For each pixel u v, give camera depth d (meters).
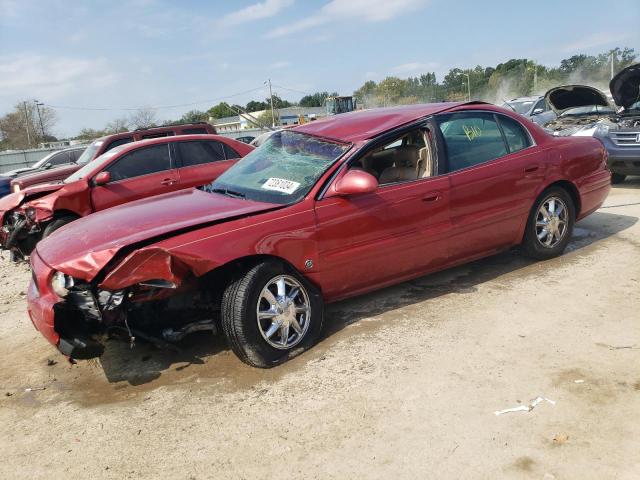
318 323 4.06
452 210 4.67
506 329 4.12
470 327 4.20
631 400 3.12
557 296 4.68
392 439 2.94
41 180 9.59
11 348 4.73
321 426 3.11
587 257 5.63
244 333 3.66
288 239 3.85
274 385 3.60
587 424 2.94
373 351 3.93
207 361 4.05
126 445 3.13
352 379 3.57
